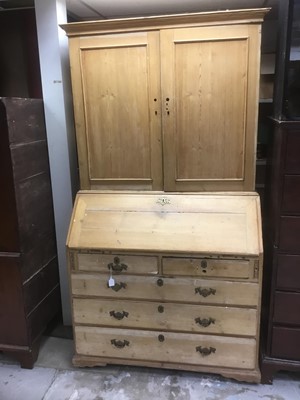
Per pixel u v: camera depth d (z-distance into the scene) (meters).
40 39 2.11
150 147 1.96
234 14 1.71
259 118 2.39
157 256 1.85
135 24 1.81
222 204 1.91
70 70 2.09
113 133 1.98
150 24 1.80
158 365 1.99
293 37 1.67
